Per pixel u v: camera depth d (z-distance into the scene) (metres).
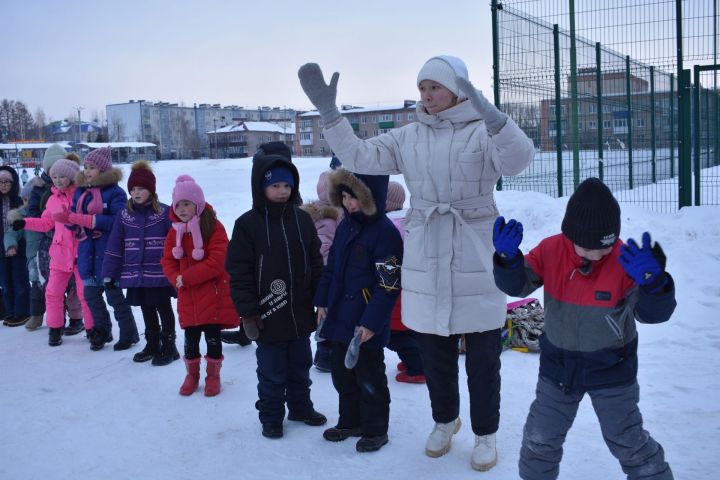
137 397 4.72
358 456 3.63
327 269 3.93
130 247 5.43
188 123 127.94
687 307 6.06
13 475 3.58
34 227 6.19
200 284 4.64
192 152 118.75
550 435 2.70
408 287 3.50
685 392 4.23
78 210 5.85
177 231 4.64
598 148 13.31
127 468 3.62
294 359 4.10
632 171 15.39
